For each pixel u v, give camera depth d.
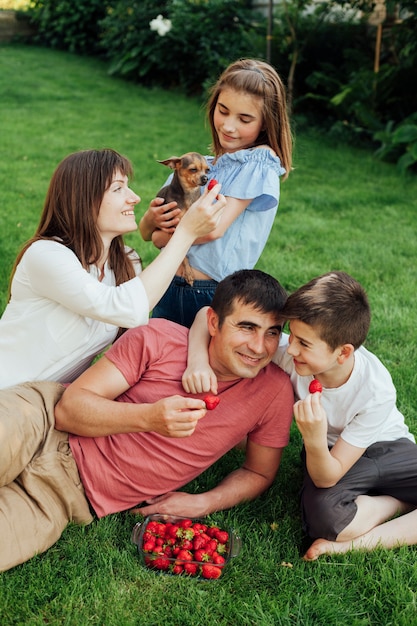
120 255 2.88
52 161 8.02
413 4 9.35
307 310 2.34
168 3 12.89
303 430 2.35
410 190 7.85
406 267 5.41
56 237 2.62
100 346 2.79
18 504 2.37
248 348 2.43
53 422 2.51
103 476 2.54
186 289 3.03
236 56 11.73
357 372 2.57
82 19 14.81
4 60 13.76
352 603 2.28
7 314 2.69
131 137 9.34
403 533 2.55
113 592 2.26
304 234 6.13
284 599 2.28
